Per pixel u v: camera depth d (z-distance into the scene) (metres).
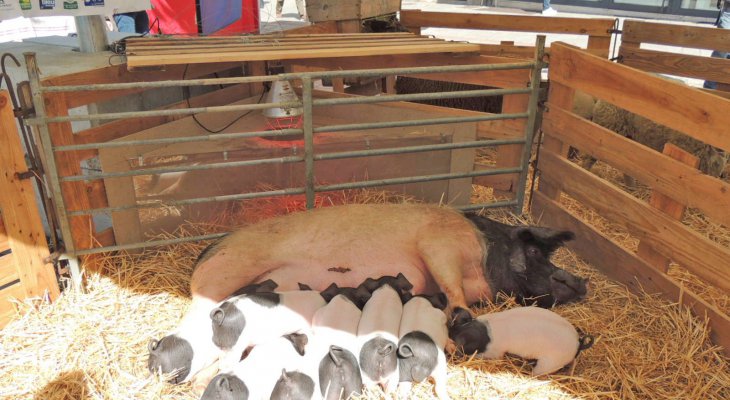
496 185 3.71
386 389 2.36
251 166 3.48
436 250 2.79
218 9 4.81
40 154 2.87
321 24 4.49
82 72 2.96
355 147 3.53
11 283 2.77
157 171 2.89
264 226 2.84
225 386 2.18
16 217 2.73
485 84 3.57
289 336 2.39
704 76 4.54
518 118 3.39
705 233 3.57
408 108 3.68
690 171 2.68
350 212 2.91
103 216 3.54
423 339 2.35
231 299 2.47
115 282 2.97
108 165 3.09
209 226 3.38
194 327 2.47
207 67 3.78
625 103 2.95
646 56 4.75
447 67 3.13
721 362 2.57
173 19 4.75
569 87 3.29
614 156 3.05
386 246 2.84
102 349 2.59
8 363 2.55
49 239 3.21
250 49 3.23
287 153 3.47
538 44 3.24
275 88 3.73
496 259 2.88
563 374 2.53
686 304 2.77
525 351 2.50
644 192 3.95
